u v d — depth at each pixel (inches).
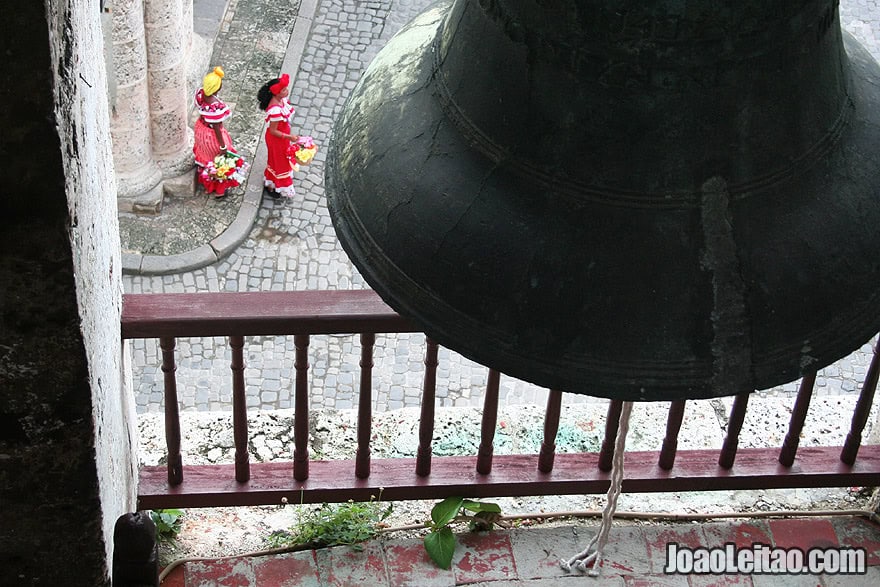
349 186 86.9
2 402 109.1
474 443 182.9
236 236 431.8
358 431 160.2
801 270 77.7
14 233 96.7
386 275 82.5
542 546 168.4
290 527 171.6
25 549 121.8
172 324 144.7
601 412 190.5
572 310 77.8
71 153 97.7
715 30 72.7
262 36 500.4
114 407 137.6
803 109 79.2
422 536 169.8
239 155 453.7
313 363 388.2
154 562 105.2
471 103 82.2
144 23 400.8
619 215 78.2
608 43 74.2
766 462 171.6
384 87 90.0
